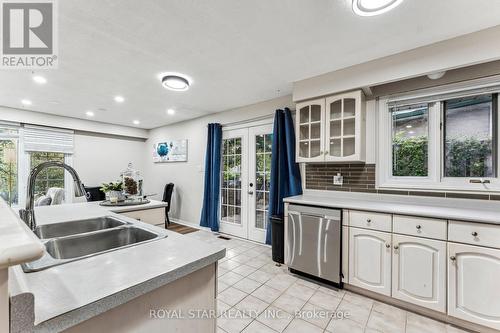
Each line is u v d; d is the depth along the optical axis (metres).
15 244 0.42
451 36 1.88
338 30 1.79
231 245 3.64
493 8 1.54
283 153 3.32
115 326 0.71
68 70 2.46
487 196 2.02
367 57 2.22
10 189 4.06
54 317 0.56
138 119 4.87
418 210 1.92
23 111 4.02
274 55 2.18
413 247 1.88
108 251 0.99
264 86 2.97
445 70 1.97
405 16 1.62
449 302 1.73
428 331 1.71
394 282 1.97
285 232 2.71
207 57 2.21
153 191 5.75
